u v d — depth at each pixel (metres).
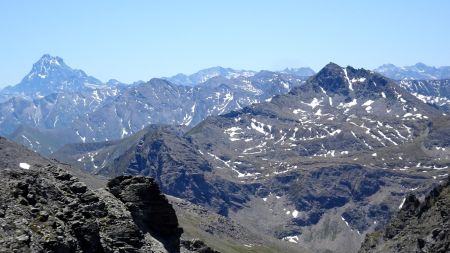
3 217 53.69
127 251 72.12
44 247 53.06
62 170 72.00
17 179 60.94
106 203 78.62
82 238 59.78
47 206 59.91
